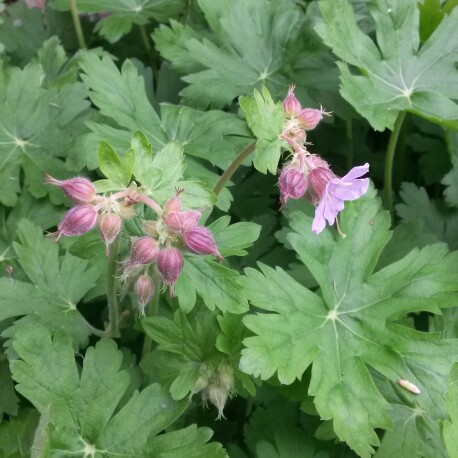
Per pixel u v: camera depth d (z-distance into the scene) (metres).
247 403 0.20
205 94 0.24
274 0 0.26
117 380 0.17
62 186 0.14
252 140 0.21
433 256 0.19
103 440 0.16
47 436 0.15
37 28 0.30
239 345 0.18
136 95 0.22
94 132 0.20
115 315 0.18
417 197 0.25
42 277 0.19
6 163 0.22
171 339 0.17
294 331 0.18
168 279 0.15
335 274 0.19
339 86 0.24
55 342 0.17
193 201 0.16
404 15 0.23
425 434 0.18
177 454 0.16
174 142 0.16
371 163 0.28
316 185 0.16
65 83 0.23
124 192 0.14
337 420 0.17
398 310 0.19
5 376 0.19
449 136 0.24
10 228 0.21
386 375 0.18
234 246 0.18
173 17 0.28
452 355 0.18
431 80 0.23
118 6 0.28
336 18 0.22
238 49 0.25
